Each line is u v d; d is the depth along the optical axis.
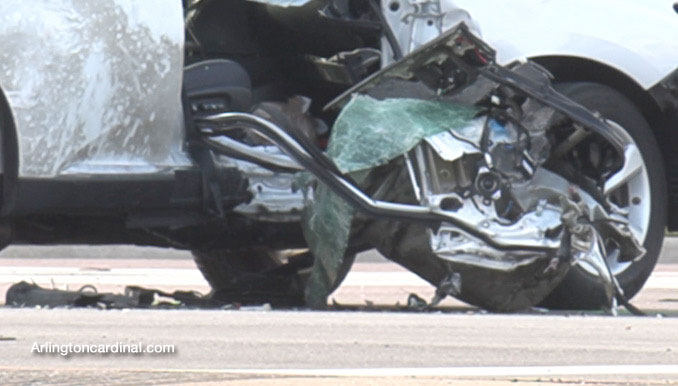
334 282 26.09
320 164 25.33
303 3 26.91
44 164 23.95
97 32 24.39
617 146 26.23
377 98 25.70
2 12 23.48
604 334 19.70
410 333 19.39
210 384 13.28
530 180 25.64
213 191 25.73
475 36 24.94
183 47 25.47
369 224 25.86
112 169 24.70
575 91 28.00
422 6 27.25
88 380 13.67
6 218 24.72
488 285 25.56
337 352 16.64
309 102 28.66
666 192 28.86
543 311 26.48
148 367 15.10
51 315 21.73
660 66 28.83
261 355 16.25
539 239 25.48
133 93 24.86
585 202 26.00
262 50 28.53
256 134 26.33
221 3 28.05
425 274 25.83
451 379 14.00
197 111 25.84
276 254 30.48
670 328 20.95
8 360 15.61
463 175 25.28
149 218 25.48
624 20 28.73
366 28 27.34
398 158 25.30
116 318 21.22
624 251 27.52
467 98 25.45
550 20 28.05
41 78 23.80
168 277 39.81
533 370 15.12
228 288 30.38
